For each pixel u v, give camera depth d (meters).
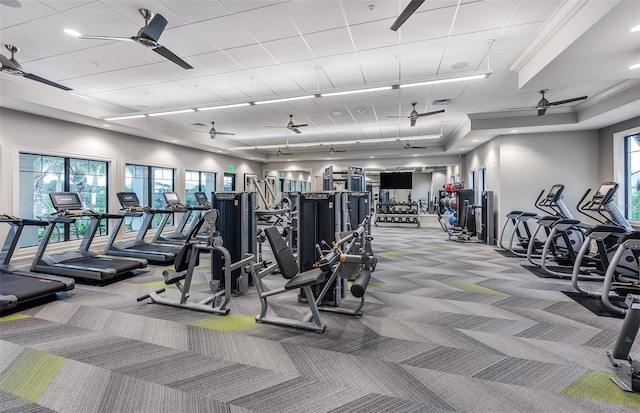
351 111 7.39
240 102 5.55
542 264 5.24
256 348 2.75
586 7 3.17
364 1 3.24
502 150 8.10
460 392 2.13
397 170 14.61
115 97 6.28
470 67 4.88
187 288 3.72
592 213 7.39
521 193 7.97
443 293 4.32
